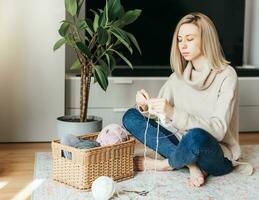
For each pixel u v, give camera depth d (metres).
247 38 4.11
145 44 3.72
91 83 3.40
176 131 2.49
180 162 2.34
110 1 2.82
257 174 2.53
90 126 2.92
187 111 2.51
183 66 2.56
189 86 2.53
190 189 2.26
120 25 2.89
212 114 2.40
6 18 3.10
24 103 3.21
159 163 2.51
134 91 3.48
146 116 2.50
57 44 2.86
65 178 2.28
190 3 3.76
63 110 3.28
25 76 3.19
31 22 3.13
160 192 2.21
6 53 3.14
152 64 3.76
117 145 2.28
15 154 2.92
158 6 3.70
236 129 2.53
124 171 2.37
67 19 3.29
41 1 3.12
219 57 2.44
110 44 2.96
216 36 2.44
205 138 2.22
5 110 3.20
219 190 2.26
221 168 2.43
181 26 2.45
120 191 2.20
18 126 3.23
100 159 2.22
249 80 3.68
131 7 3.66
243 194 2.21
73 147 2.22
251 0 4.08
